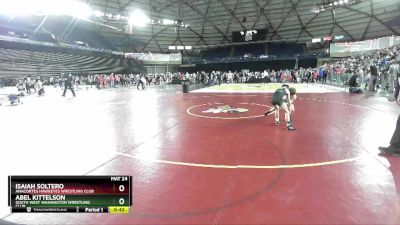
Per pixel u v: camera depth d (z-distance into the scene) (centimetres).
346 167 535
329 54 4884
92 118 1152
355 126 915
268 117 1126
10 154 649
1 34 3922
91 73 4850
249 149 668
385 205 387
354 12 4569
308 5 4769
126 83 4538
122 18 4878
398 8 4034
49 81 3941
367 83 2314
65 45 4547
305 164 556
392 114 1116
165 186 462
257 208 385
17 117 1198
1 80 3503
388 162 559
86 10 4269
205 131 877
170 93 2542
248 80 4259
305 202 399
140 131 891
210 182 475
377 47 3994
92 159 608
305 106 1444
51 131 903
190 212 377
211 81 4119
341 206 386
